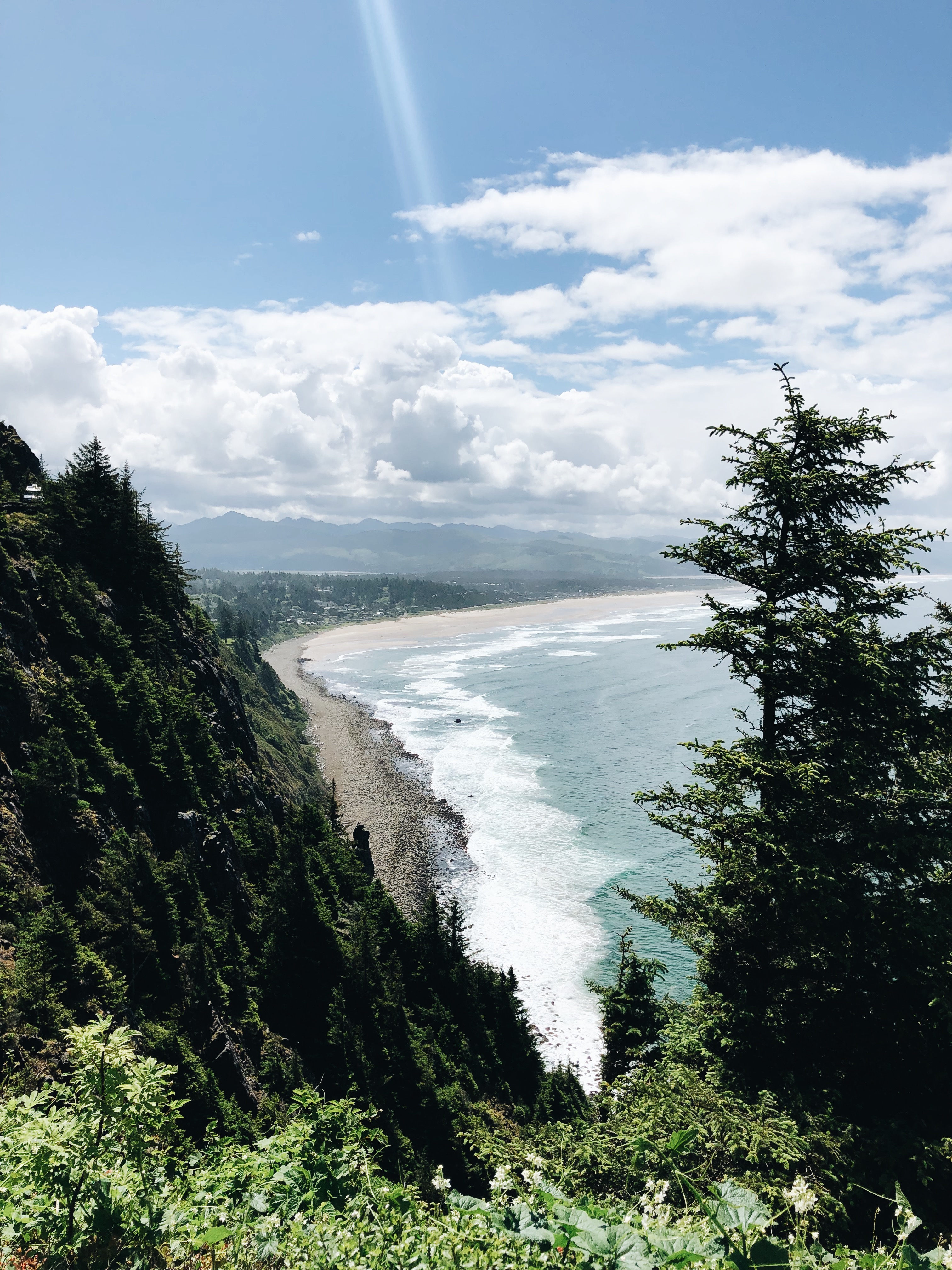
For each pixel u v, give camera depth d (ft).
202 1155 19.56
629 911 207.62
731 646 44.50
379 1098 108.68
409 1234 15.58
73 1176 15.33
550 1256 14.01
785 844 38.37
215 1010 107.76
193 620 241.76
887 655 40.29
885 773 40.14
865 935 37.50
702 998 43.57
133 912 107.04
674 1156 16.10
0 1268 14.01
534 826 271.69
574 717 439.63
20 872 100.37
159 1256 14.84
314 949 137.80
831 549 42.57
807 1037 38.37
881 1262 12.39
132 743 147.43
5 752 116.16
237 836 169.27
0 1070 64.90
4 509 173.47
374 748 391.24
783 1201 19.57
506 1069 139.85
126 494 199.62
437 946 159.53
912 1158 29.12
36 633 142.82
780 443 45.70
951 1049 35.81
